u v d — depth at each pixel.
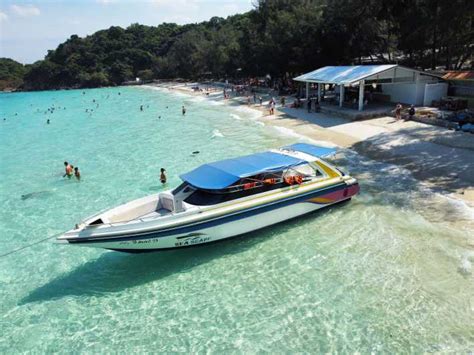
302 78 40.88
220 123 39.09
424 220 14.55
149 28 165.62
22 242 15.92
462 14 29.80
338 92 43.88
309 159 15.65
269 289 11.66
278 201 14.41
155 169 24.44
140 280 12.70
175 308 11.21
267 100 51.84
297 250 13.52
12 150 34.06
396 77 33.25
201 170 14.86
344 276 11.90
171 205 14.16
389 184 18.16
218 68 92.75
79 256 14.54
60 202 20.11
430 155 21.31
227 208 13.58
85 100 86.88
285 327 10.12
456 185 17.22
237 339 9.88
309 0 57.97
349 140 26.19
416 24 40.03
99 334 10.43
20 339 10.43
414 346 9.14
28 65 175.25
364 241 13.66
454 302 10.37
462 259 12.02
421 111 30.44
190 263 13.32
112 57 149.00
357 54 49.44
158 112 53.81
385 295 10.91
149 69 142.88
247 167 14.62
